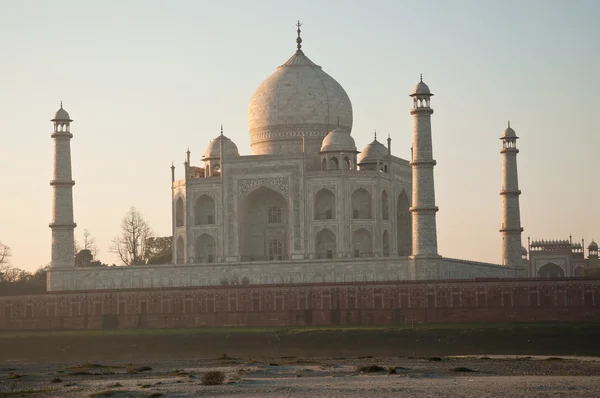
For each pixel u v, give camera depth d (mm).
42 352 189250
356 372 123250
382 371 123875
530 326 186250
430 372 121750
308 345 189000
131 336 199875
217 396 103312
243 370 128875
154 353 180750
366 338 188000
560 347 173125
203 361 149375
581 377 115500
